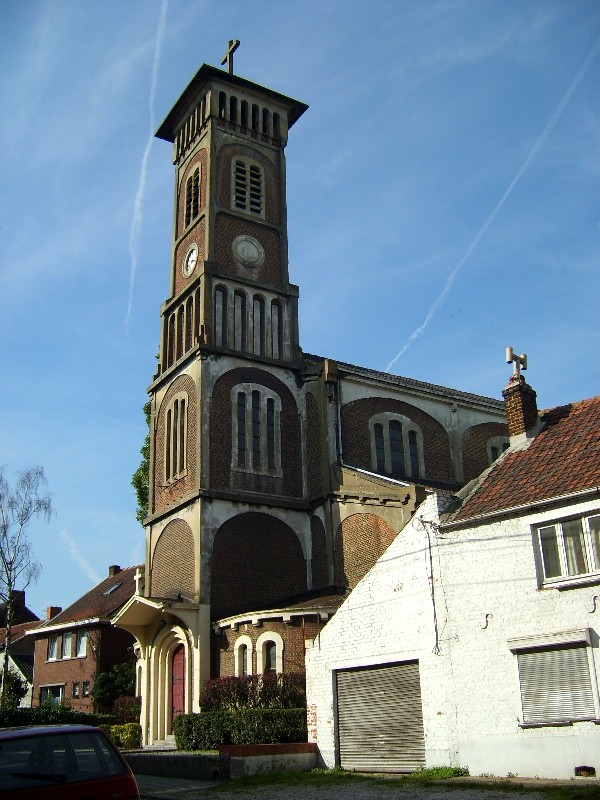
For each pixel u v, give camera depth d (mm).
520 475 20391
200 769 23172
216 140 43844
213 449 36844
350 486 36312
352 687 21938
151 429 41625
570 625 17453
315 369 40344
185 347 40656
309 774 21203
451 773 18219
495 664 18453
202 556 34500
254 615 31031
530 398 22547
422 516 20875
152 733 33812
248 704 27844
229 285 40688
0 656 61094
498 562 18969
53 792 10617
